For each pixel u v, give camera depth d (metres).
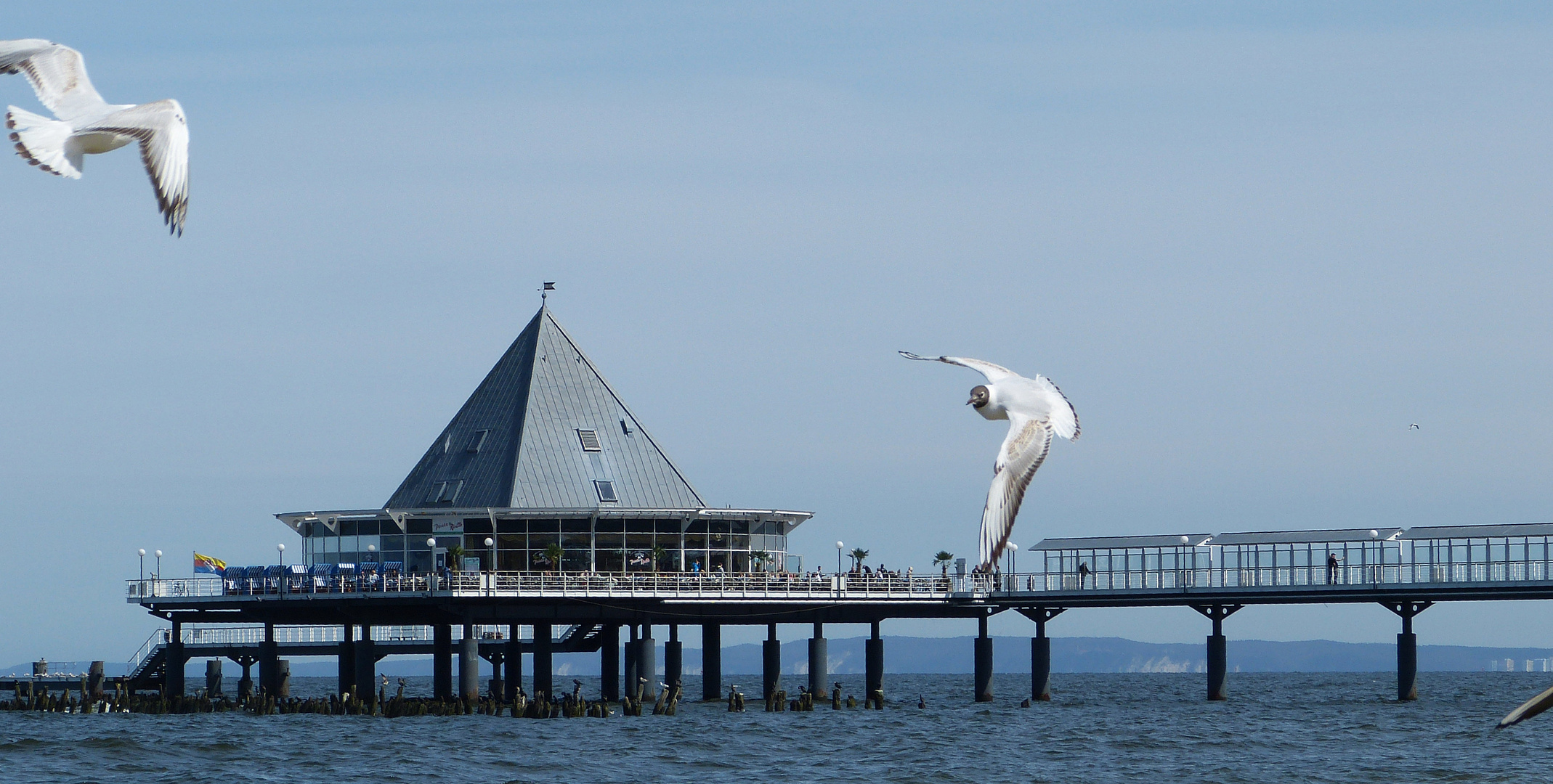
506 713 148.00
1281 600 148.75
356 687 152.38
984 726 137.00
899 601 153.00
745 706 168.38
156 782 99.62
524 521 152.62
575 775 103.44
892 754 114.94
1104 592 154.00
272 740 122.25
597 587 141.00
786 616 155.12
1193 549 150.88
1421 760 110.81
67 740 119.31
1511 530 139.25
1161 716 147.88
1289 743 123.06
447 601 140.62
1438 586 142.12
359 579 144.25
